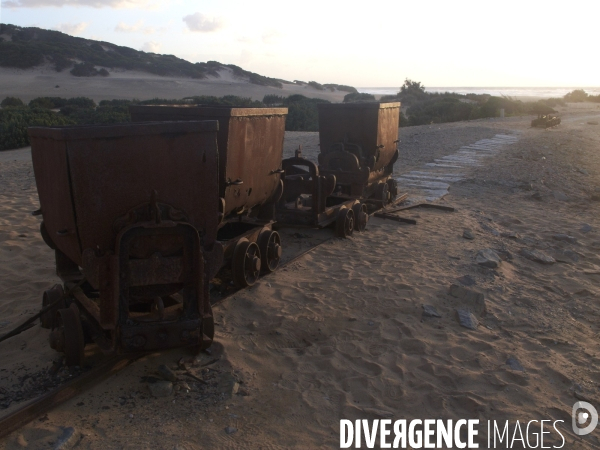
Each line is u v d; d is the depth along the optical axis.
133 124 4.35
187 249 4.41
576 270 8.01
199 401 4.21
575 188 14.97
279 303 6.14
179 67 104.94
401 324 5.71
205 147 4.50
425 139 26.27
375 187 10.79
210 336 4.64
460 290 6.52
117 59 100.75
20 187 12.82
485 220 10.78
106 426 3.84
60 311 4.46
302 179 8.33
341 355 5.05
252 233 6.63
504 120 41.31
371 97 73.19
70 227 4.26
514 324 5.99
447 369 4.84
